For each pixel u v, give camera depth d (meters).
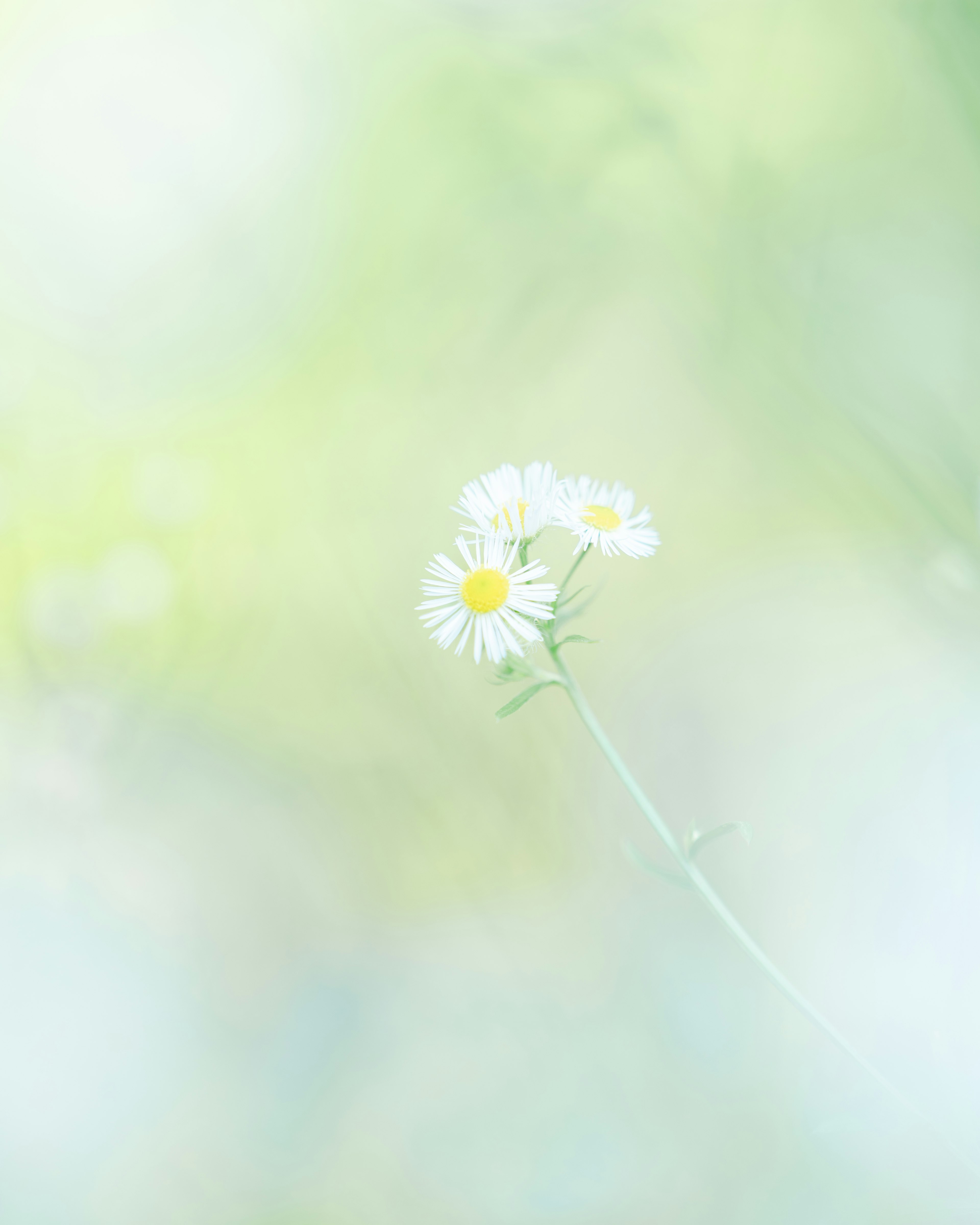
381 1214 0.52
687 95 0.71
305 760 0.63
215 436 0.77
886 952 0.53
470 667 0.63
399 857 0.60
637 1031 0.53
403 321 0.79
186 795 0.62
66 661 0.65
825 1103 0.51
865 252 0.66
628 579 0.68
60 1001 0.56
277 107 0.86
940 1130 0.49
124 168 0.85
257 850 0.60
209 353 0.80
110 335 0.81
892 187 0.67
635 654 0.65
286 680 0.66
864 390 0.61
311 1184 0.53
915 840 0.55
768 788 0.58
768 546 0.65
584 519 0.47
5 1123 0.54
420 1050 0.54
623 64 0.73
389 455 0.74
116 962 0.56
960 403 0.60
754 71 0.71
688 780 0.60
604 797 0.60
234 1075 0.55
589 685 0.64
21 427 0.74
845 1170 0.50
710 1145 0.51
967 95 0.65
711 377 0.69
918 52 0.66
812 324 0.65
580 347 0.75
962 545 0.58
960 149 0.65
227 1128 0.54
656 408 0.72
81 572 0.69
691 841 0.47
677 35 0.73
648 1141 0.52
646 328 0.73
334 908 0.59
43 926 0.57
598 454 0.72
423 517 0.71
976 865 0.53
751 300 0.66
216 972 0.58
